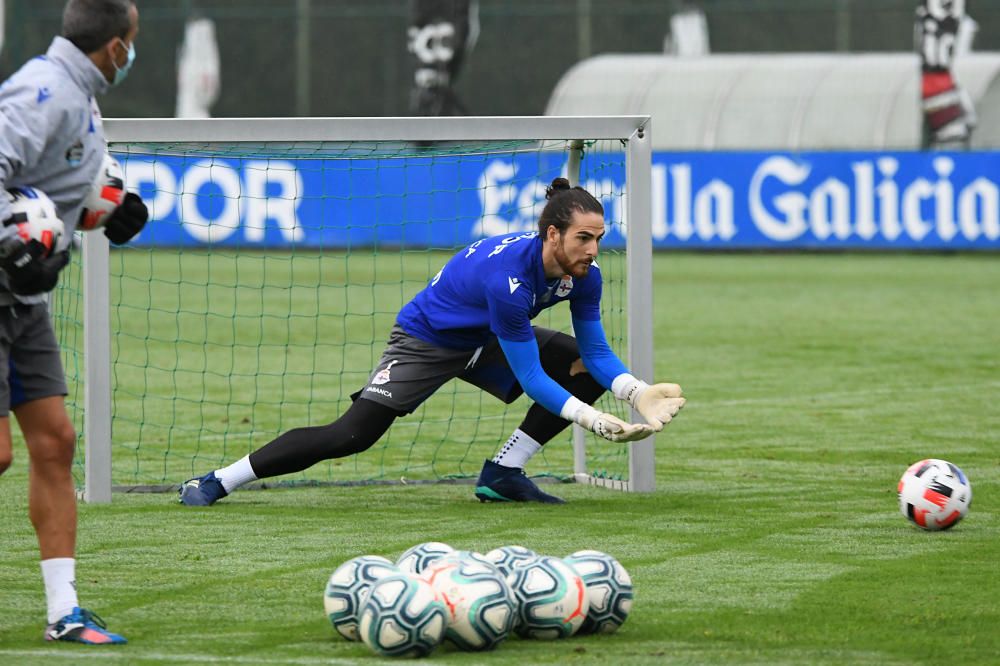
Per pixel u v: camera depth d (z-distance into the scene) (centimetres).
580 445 2758
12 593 1764
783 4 13112
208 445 3158
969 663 1452
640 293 2564
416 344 2355
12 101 1420
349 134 2492
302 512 2350
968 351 4944
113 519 2277
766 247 9275
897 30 12975
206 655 1464
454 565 1494
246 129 2472
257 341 5278
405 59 13150
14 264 1430
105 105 12950
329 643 1515
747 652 1488
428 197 8862
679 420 3478
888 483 2630
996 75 9981
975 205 8912
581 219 2159
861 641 1532
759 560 1961
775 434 3256
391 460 2998
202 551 2025
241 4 13325
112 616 1645
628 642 1523
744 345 5131
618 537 2128
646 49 12950
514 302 2197
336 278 7725
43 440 1529
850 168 9100
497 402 3862
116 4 1465
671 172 9375
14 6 10869
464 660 1441
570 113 10631
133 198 1633
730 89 10312
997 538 2111
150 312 6238
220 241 9194
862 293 7131
